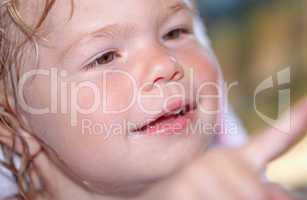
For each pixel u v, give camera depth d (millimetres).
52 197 820
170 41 732
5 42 720
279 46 1312
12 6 691
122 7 664
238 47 1326
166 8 696
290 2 1354
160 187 647
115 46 678
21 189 824
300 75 1167
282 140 506
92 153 708
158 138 676
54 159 786
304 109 506
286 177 881
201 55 744
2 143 799
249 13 1398
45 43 688
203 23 1249
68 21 669
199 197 519
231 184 507
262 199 502
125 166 699
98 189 774
